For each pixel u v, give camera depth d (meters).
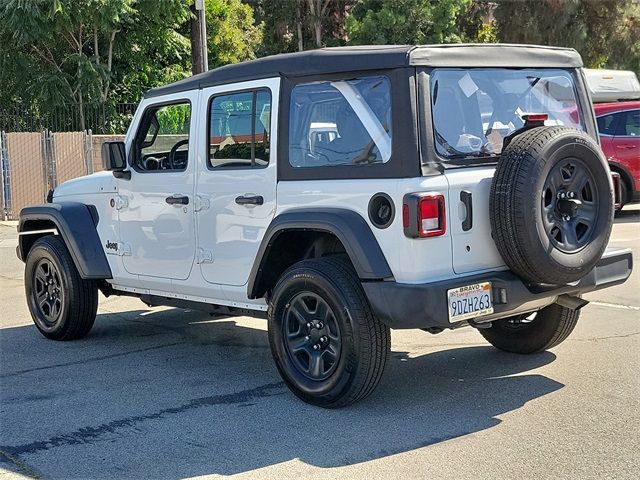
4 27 22.33
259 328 7.59
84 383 5.89
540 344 6.05
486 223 4.79
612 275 5.43
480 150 4.93
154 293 6.51
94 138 18.59
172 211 6.10
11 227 16.88
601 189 4.86
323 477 4.08
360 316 4.76
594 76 15.01
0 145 17.92
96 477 4.18
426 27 30.56
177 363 6.39
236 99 5.61
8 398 5.56
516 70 5.31
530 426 4.69
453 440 4.52
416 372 5.86
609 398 5.14
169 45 25.78
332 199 4.93
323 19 34.22
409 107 4.65
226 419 5.00
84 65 22.73
